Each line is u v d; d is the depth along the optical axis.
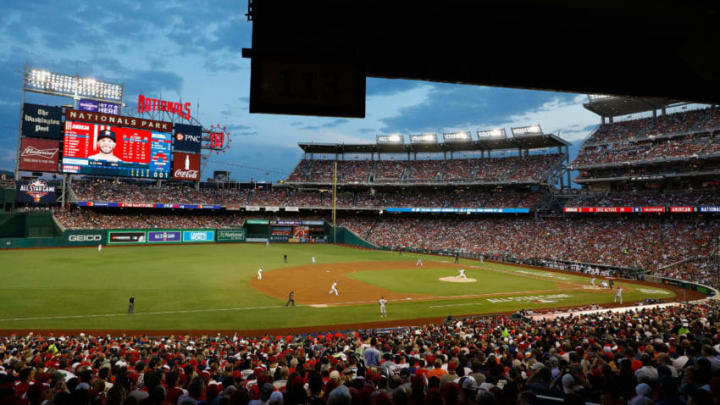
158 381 6.95
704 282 41.88
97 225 67.94
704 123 55.97
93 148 66.88
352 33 5.83
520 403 4.64
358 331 23.14
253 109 5.58
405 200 85.25
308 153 94.62
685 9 5.36
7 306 27.36
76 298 30.22
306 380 7.50
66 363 11.16
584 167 64.00
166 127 73.00
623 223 60.47
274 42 5.68
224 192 84.75
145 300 30.58
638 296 37.41
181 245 71.00
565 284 43.03
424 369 8.92
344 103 5.80
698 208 49.72
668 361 7.79
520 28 6.12
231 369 9.85
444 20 5.97
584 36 6.25
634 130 63.72
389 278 44.75
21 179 63.81
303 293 35.75
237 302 31.20
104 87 75.81
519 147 81.62
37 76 68.56
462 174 82.19
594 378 6.00
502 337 16.22
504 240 68.56
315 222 86.88
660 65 6.39
